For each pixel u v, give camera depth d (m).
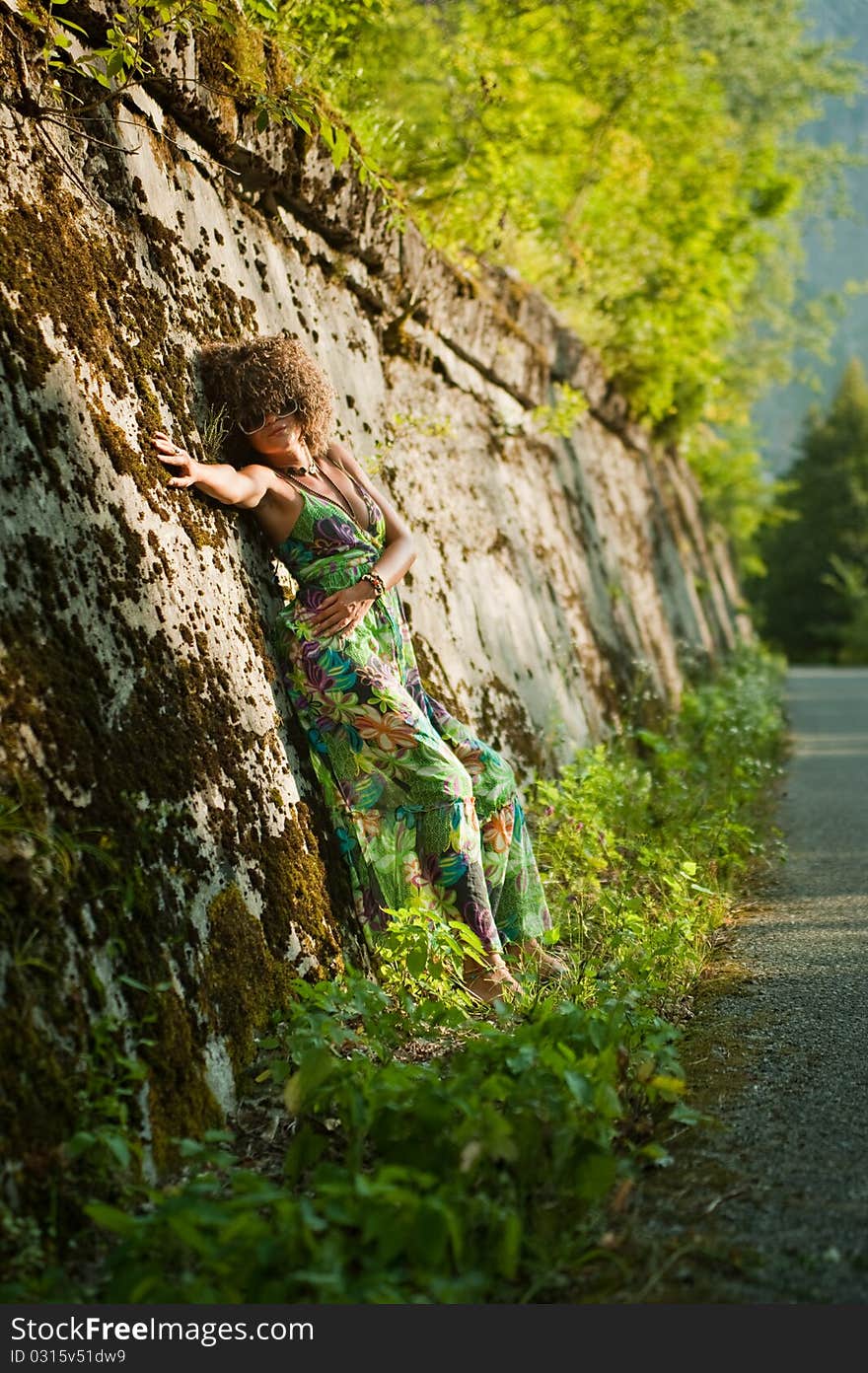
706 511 22.31
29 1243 2.12
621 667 9.38
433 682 5.34
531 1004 3.52
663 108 12.02
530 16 9.49
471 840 3.81
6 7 3.17
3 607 2.64
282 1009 3.10
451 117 8.12
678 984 3.99
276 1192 2.16
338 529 3.74
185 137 4.11
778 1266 2.30
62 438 2.95
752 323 27.98
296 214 5.01
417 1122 2.45
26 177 3.15
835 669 34.19
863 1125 2.89
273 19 4.22
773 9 17.25
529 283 9.43
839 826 7.15
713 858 5.61
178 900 2.84
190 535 3.41
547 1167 2.47
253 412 3.69
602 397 11.48
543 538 8.16
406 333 6.29
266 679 3.62
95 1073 2.38
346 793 3.80
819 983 4.07
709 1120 2.92
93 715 2.78
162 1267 2.14
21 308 2.94
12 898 2.38
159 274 3.68
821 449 55.09
